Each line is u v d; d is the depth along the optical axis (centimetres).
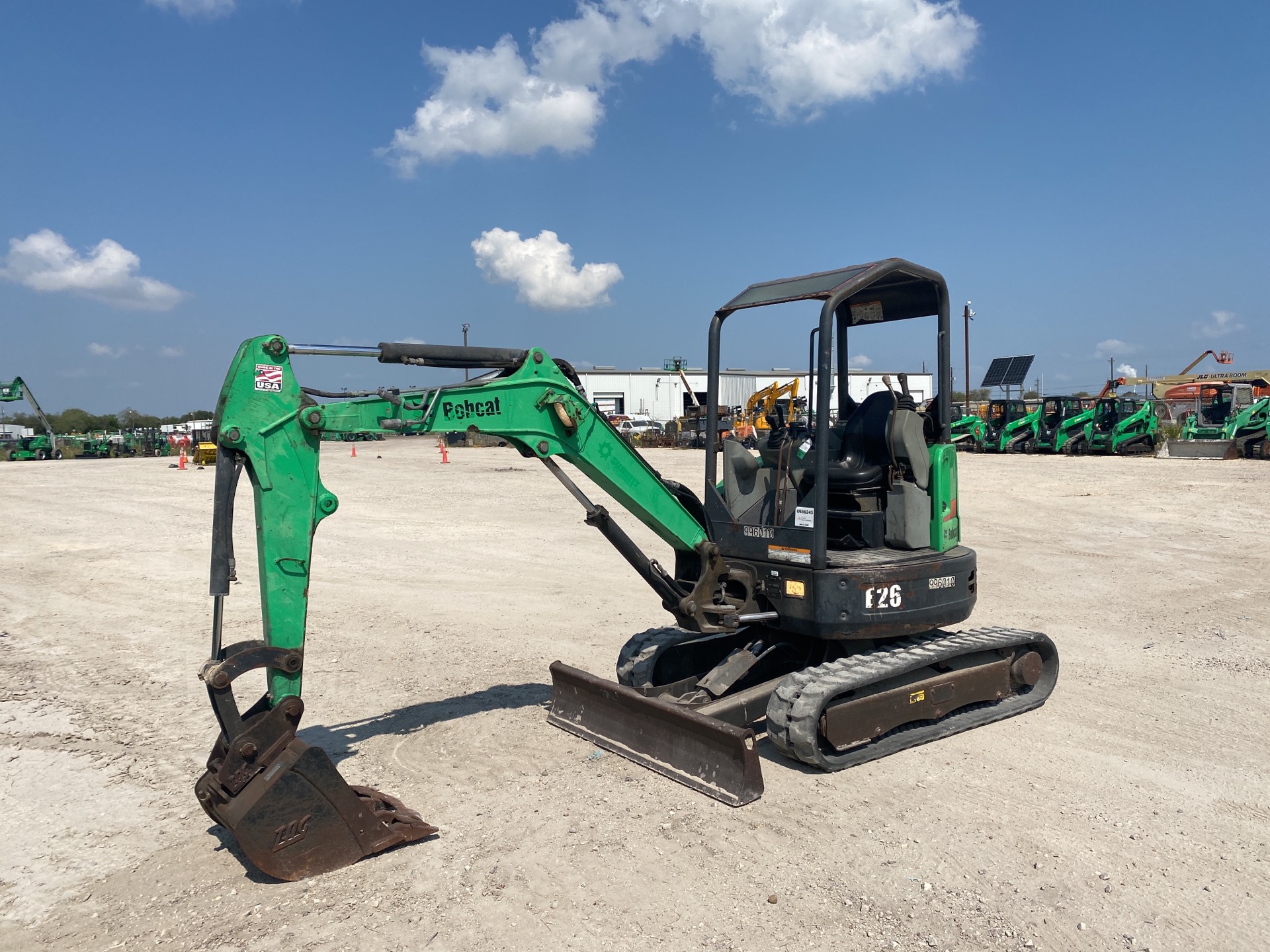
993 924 358
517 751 553
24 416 8500
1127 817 456
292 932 356
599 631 864
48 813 474
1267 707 634
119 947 349
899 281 606
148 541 1473
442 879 397
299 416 417
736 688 606
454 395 471
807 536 536
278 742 400
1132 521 1555
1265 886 388
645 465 545
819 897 379
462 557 1284
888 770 520
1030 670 629
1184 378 5012
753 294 595
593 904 374
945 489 601
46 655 791
